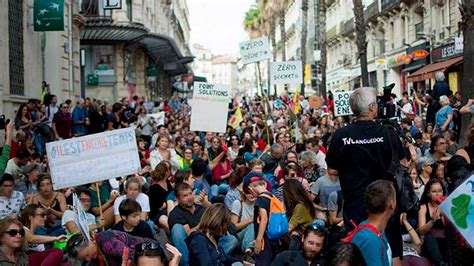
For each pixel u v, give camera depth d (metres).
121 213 7.91
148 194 10.70
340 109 17.22
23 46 21.53
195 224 8.64
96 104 23.22
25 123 17.22
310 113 27.39
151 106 37.00
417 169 10.45
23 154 12.09
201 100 15.16
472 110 11.94
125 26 34.66
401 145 6.36
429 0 34.94
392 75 43.94
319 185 9.88
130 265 5.83
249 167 10.52
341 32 56.62
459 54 29.73
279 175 11.20
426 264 7.67
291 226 8.54
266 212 8.23
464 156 7.89
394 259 6.27
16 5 20.81
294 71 21.69
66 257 7.00
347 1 54.75
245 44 20.02
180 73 69.56
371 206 5.36
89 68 39.84
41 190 9.76
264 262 8.24
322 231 6.74
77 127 21.64
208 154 15.09
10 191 9.76
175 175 10.16
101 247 6.45
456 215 5.93
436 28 34.28
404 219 8.47
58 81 25.66
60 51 25.95
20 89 21.17
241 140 18.80
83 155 8.79
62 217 9.12
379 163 6.18
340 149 6.27
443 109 15.76
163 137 13.40
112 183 11.02
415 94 24.53
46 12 21.66
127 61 41.06
